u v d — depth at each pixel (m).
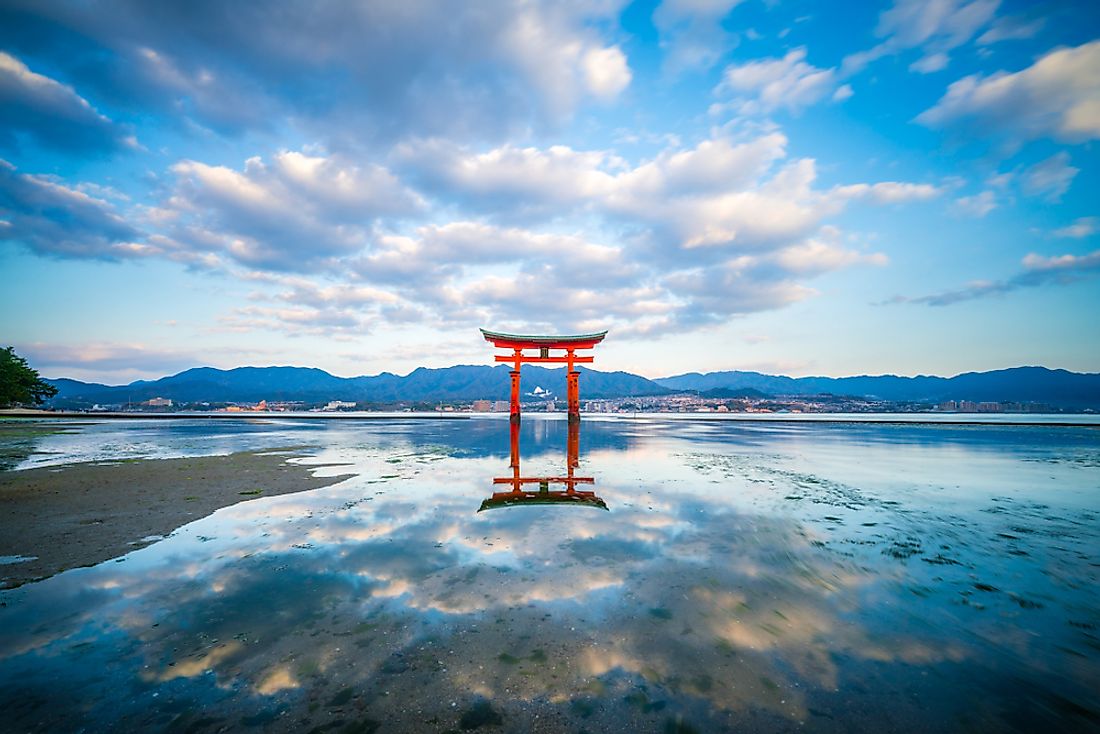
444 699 3.64
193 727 3.33
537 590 5.76
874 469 16.36
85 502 10.56
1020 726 3.33
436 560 6.83
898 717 3.42
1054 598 5.56
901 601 5.46
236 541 7.71
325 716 3.44
